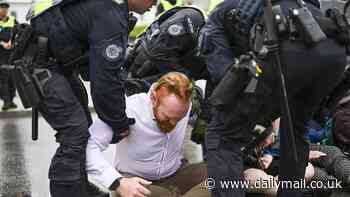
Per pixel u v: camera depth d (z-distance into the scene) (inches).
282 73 164.4
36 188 274.4
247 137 180.5
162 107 185.3
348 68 189.3
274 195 209.2
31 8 192.4
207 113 232.8
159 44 237.6
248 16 174.4
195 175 209.5
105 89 177.9
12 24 557.9
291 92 173.2
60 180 183.9
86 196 191.6
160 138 194.1
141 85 239.0
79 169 183.5
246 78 163.6
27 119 539.8
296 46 165.0
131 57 254.7
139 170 201.6
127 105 194.7
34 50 186.4
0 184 282.2
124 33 181.2
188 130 274.8
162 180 208.4
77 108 187.0
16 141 413.7
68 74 189.6
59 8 181.8
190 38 233.3
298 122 185.8
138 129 192.1
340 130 259.3
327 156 240.8
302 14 163.2
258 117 176.1
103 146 187.6
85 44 185.8
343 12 174.7
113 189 180.4
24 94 186.2
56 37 181.9
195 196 197.5
